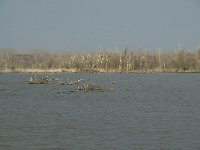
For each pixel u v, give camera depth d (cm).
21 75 19812
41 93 11031
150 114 7331
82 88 12000
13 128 5928
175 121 6538
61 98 9919
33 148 4719
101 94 11000
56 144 4912
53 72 19438
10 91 11619
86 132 5625
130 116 7094
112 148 4722
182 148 4731
